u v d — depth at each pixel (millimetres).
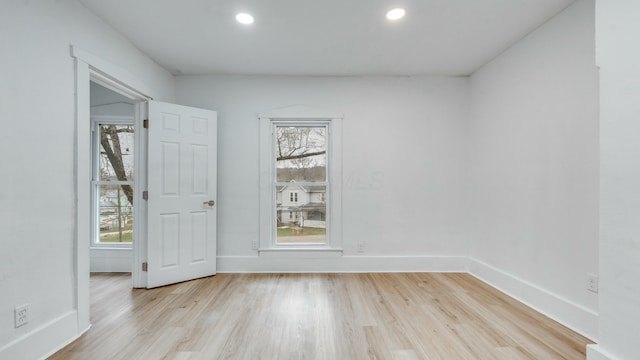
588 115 2021
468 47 2801
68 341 1916
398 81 3520
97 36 2246
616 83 1394
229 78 3484
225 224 3473
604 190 1447
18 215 1637
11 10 1600
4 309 1562
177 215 3072
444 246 3514
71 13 1991
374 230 3504
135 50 2750
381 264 3486
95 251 3490
